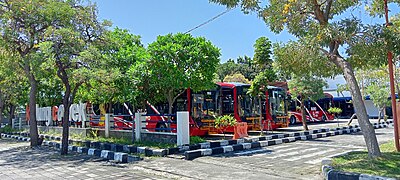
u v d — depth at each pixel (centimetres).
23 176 847
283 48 908
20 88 2198
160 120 1482
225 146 1210
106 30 1343
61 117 2003
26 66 1396
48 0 1286
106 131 1588
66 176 827
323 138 1645
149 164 956
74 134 1723
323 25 758
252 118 1859
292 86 1945
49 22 1249
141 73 1269
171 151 1127
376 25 754
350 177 614
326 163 749
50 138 1794
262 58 1598
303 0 800
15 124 2714
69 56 1179
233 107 1758
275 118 2008
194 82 1316
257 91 1589
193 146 1184
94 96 1532
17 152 1375
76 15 1269
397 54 799
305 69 941
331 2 820
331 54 809
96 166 966
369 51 766
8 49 1314
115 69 1263
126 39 1638
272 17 868
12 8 1256
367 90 2281
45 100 2272
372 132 756
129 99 1404
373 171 629
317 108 3098
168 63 1250
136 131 1389
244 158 1030
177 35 1348
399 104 1023
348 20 741
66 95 1258
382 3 896
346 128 1989
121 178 785
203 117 1552
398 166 664
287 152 1151
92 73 1160
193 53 1283
